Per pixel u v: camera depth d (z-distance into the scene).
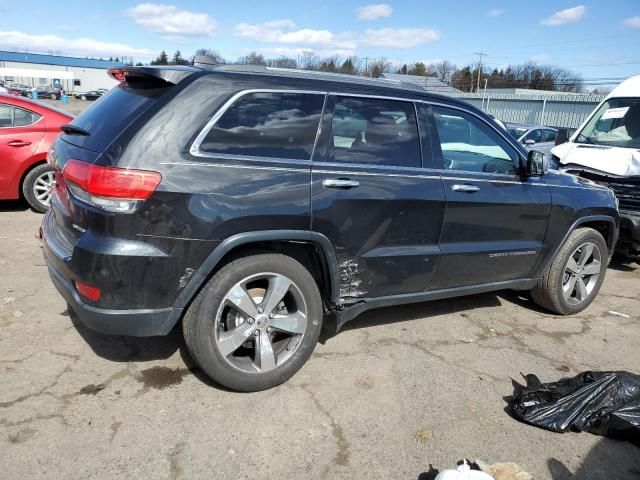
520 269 4.25
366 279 3.44
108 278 2.67
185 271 2.79
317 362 3.54
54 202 3.28
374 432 2.86
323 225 3.12
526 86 84.62
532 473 2.64
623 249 6.16
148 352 3.50
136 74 2.96
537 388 3.21
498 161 4.00
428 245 3.64
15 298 4.18
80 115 3.33
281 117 3.06
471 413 3.09
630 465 2.74
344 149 3.26
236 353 3.27
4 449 2.52
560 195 4.30
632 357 3.96
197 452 2.60
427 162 3.59
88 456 2.52
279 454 2.63
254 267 2.98
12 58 90.69
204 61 3.17
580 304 4.71
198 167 2.77
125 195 2.63
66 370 3.22
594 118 7.46
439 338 4.05
